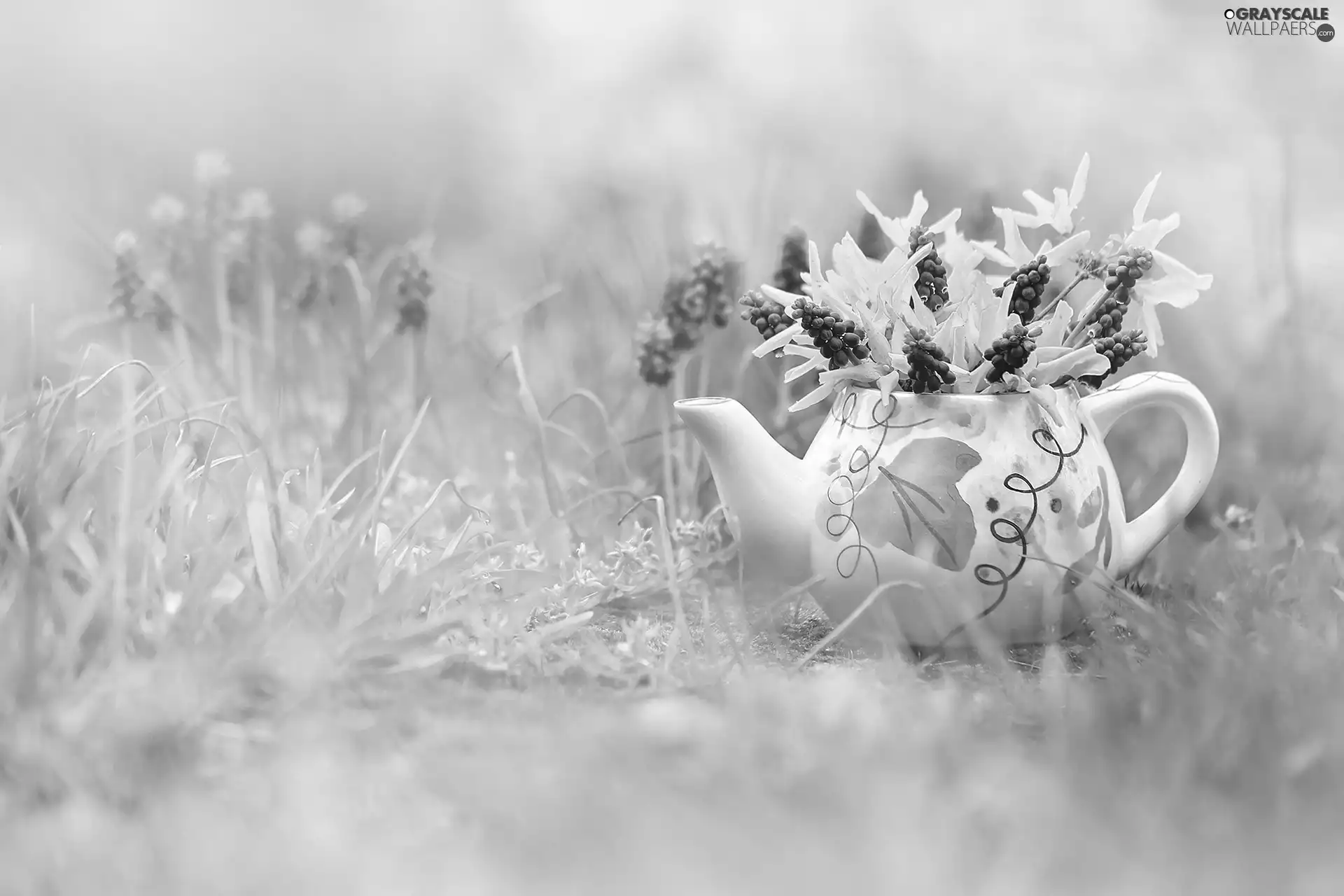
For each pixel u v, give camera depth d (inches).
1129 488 63.6
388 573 56.6
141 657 53.8
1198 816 50.7
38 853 50.4
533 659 54.9
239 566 55.9
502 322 68.7
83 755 51.9
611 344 69.8
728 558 57.7
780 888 49.7
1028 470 54.9
